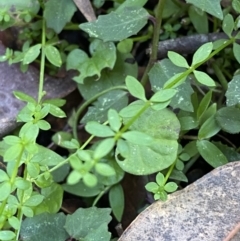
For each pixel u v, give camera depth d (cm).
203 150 35
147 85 38
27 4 38
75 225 34
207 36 38
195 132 37
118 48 38
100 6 39
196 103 36
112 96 37
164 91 31
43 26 38
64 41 40
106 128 28
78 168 27
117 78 38
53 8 38
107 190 37
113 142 28
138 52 40
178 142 36
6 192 30
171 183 33
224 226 32
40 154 34
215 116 35
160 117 34
